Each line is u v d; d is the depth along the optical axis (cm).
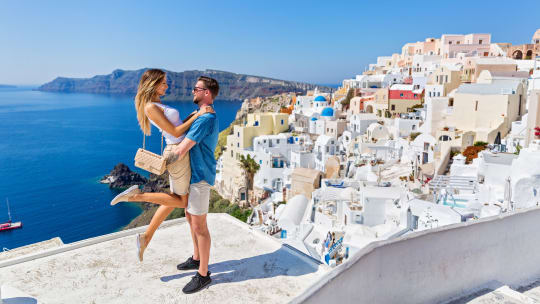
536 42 8031
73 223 7312
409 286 397
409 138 5050
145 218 7106
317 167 5734
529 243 509
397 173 3972
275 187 5753
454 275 437
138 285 442
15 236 6712
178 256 519
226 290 434
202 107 455
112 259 505
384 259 369
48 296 414
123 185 9812
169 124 436
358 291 341
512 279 501
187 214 469
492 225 464
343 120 7012
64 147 15975
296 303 269
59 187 9850
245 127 6538
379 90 7019
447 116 4422
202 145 447
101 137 18950
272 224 3359
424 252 404
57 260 498
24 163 12862
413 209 2303
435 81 6322
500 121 4012
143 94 437
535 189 1827
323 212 3198
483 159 2533
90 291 427
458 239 433
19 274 460
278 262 501
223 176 6938
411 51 10256
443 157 3569
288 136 6569
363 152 5131
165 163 426
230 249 539
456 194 2430
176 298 417
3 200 8812
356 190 3284
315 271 477
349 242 2356
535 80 4081
